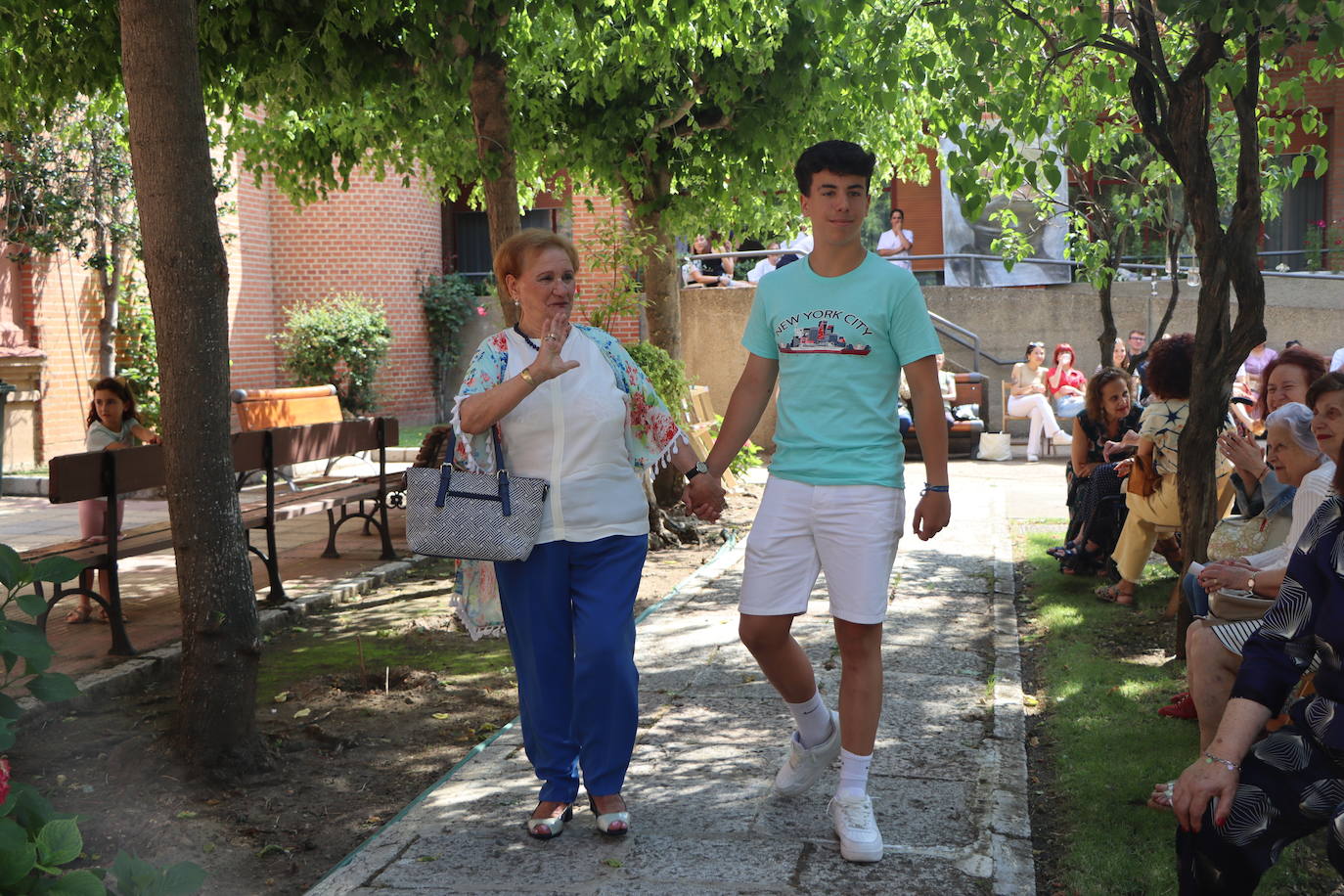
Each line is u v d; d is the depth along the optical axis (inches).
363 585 312.0
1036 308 675.4
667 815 153.3
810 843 144.1
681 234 463.8
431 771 180.2
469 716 206.1
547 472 145.6
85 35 271.4
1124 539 274.5
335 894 132.1
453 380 797.9
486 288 792.3
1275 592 152.3
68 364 566.9
